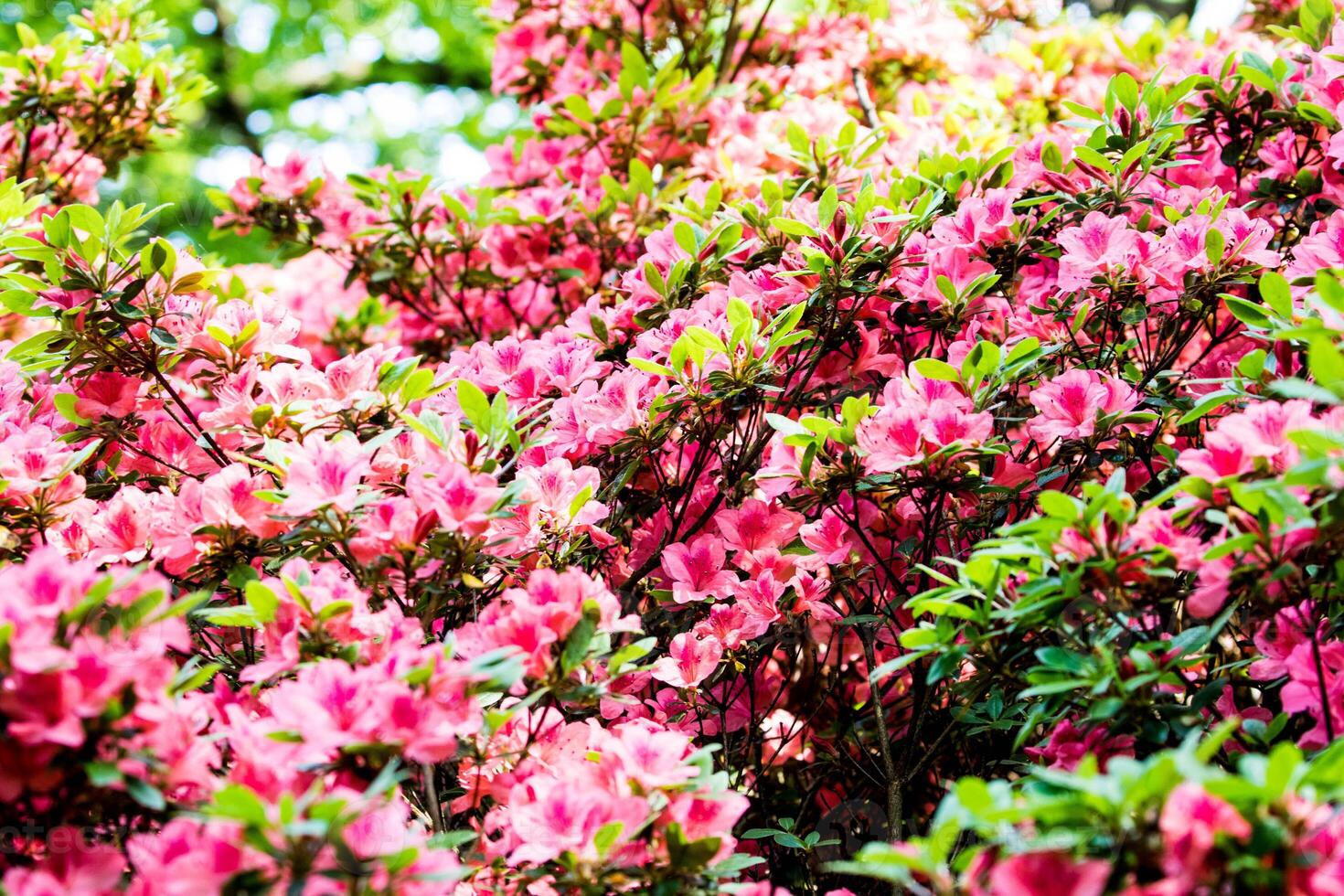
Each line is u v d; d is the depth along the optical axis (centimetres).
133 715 122
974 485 169
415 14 849
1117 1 532
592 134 330
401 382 201
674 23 414
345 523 161
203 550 172
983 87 388
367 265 326
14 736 116
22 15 748
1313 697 139
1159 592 144
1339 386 120
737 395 200
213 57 830
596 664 162
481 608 201
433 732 125
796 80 389
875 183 264
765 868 215
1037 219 236
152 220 692
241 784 119
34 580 123
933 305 217
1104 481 206
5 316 288
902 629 208
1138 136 229
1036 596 139
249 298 292
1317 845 103
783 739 231
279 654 143
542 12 401
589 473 190
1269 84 232
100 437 204
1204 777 98
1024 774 189
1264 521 129
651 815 137
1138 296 207
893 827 195
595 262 324
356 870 115
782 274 211
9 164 341
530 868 142
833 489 175
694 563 200
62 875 120
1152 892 100
